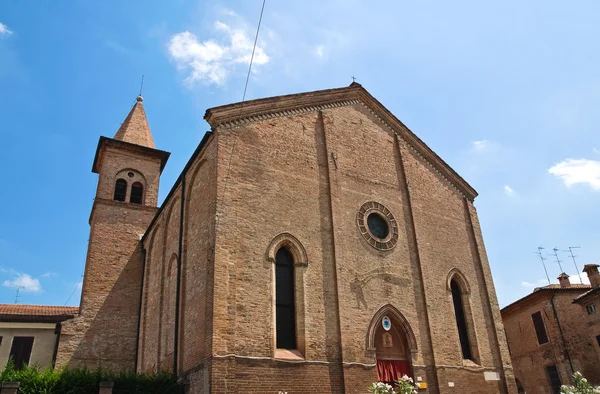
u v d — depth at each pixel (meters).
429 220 26.78
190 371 18.19
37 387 17.22
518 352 40.38
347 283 21.23
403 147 27.91
